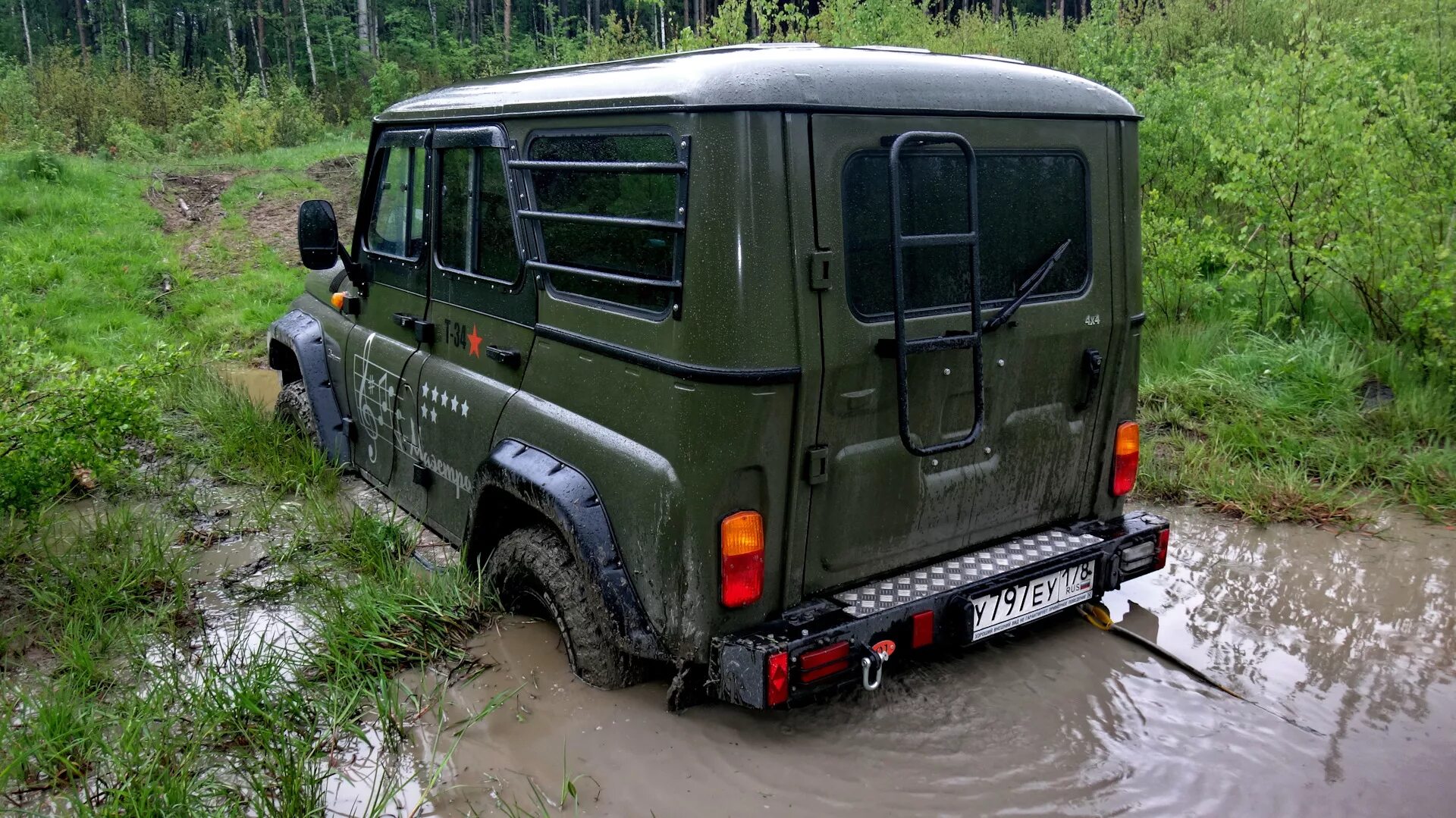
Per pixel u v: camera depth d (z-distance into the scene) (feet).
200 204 49.01
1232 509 17.29
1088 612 13.48
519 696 11.57
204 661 12.48
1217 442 19.40
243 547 15.99
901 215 10.01
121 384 16.08
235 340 30.63
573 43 104.94
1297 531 16.57
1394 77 25.07
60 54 88.48
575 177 10.89
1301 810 9.76
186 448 20.11
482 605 12.94
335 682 11.64
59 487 16.08
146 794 9.38
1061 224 11.45
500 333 12.44
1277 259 24.30
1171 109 28.86
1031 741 10.84
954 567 11.34
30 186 45.39
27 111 67.97
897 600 10.52
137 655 12.53
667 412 9.81
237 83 90.17
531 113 11.34
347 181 54.24
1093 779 10.23
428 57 104.58
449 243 13.47
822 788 10.11
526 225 11.63
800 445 9.71
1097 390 12.18
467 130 12.57
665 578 10.09
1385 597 14.23
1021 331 11.19
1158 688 11.88
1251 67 36.09
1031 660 12.51
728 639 9.83
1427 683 12.03
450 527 14.08
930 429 10.72
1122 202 11.93
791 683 9.69
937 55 11.00
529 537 12.16
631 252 10.20
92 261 36.40
